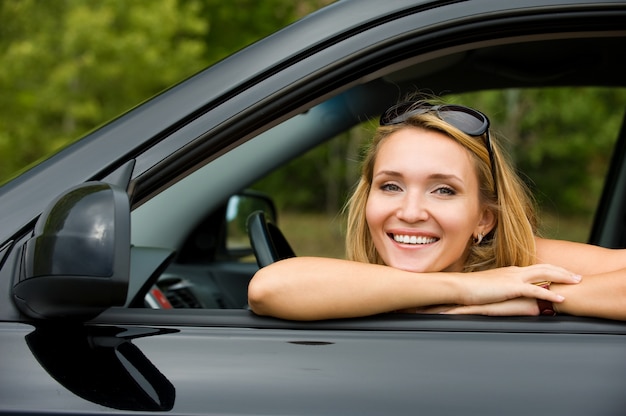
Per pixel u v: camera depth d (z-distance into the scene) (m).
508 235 1.95
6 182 1.74
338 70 1.67
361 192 2.04
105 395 1.51
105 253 1.45
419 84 2.91
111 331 1.62
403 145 1.86
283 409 1.50
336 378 1.54
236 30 13.93
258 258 2.17
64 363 1.55
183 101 1.67
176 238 2.86
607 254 2.03
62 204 1.50
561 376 1.55
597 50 2.71
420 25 1.67
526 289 1.68
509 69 2.94
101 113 11.56
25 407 1.50
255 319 1.66
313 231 14.23
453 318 1.66
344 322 1.65
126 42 10.90
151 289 2.49
